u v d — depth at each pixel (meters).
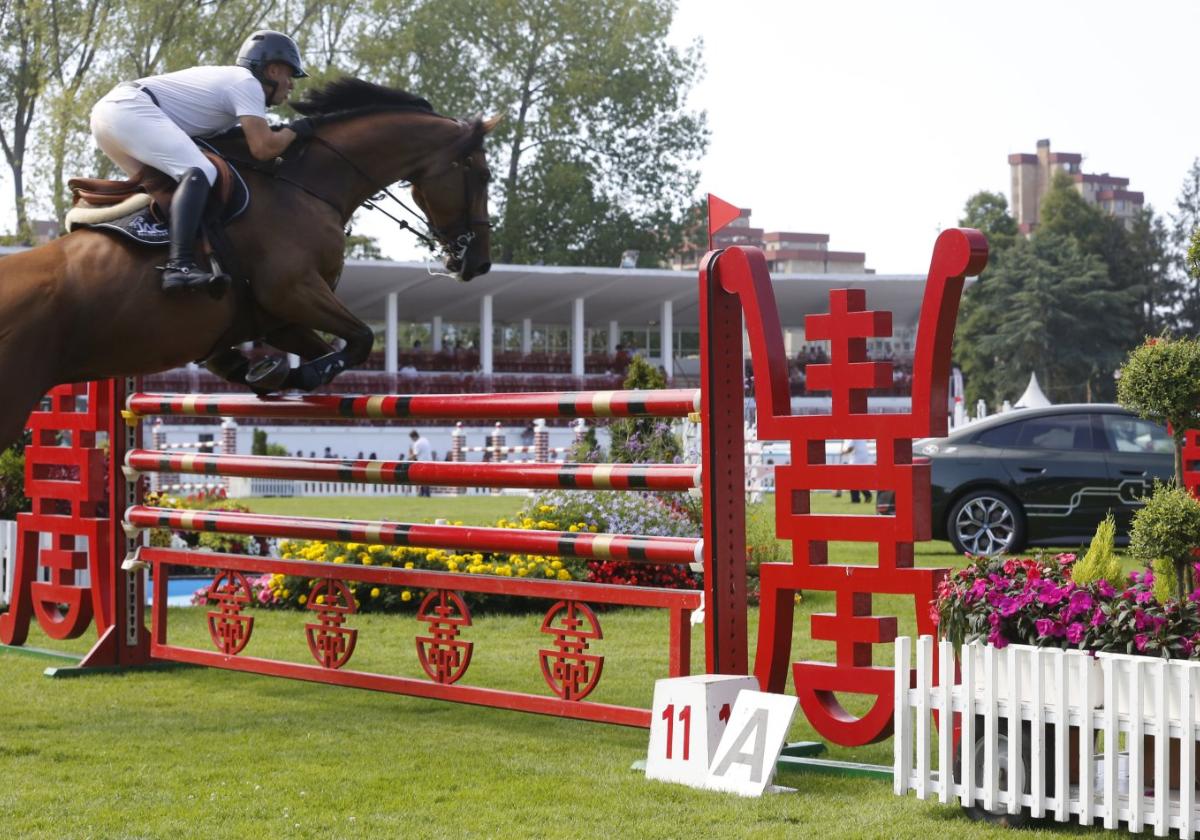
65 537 12.49
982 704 6.38
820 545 7.77
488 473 9.08
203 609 16.05
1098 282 94.75
